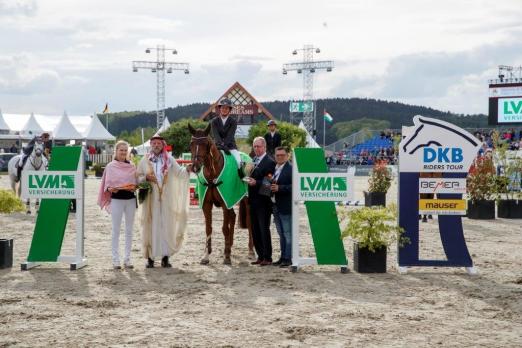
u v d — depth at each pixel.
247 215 9.91
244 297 6.98
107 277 8.18
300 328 5.62
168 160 8.98
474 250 10.79
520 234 13.05
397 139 18.39
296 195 8.78
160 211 8.91
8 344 5.14
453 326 5.77
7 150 48.53
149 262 8.92
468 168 8.73
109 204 8.94
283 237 9.14
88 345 5.11
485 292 7.35
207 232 9.35
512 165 17.34
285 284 7.76
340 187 8.75
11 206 9.09
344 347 5.07
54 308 6.42
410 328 5.68
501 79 37.47
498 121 37.84
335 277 8.28
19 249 10.65
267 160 9.10
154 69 69.75
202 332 5.50
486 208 16.22
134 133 75.19
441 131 8.77
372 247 8.52
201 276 8.27
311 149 8.89
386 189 18.80
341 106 137.88
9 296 7.00
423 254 10.21
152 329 5.60
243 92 53.91
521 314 6.27
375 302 6.77
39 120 51.41
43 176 8.94
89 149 46.88
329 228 8.81
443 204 8.74
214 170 9.16
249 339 5.28
